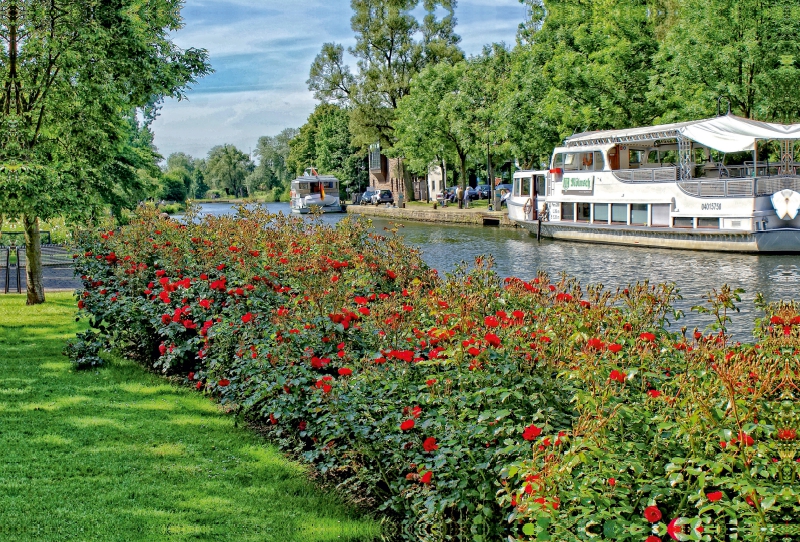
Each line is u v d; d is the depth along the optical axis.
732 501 4.18
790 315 6.28
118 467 7.39
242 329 8.94
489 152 56.97
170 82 16.88
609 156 37.62
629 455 4.71
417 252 12.44
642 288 7.61
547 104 43.34
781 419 4.56
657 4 47.59
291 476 7.31
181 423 8.80
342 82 74.12
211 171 186.00
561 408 5.67
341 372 6.61
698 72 35.47
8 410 9.15
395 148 71.19
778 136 30.78
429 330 6.92
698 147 36.19
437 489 5.49
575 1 47.03
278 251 11.77
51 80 15.05
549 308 7.53
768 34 33.91
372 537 6.05
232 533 6.05
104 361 11.69
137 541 5.86
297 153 126.00
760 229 30.97
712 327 6.78
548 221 41.34
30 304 17.27
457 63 62.09
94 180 16.28
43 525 6.09
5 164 13.00
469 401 5.81
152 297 11.48
